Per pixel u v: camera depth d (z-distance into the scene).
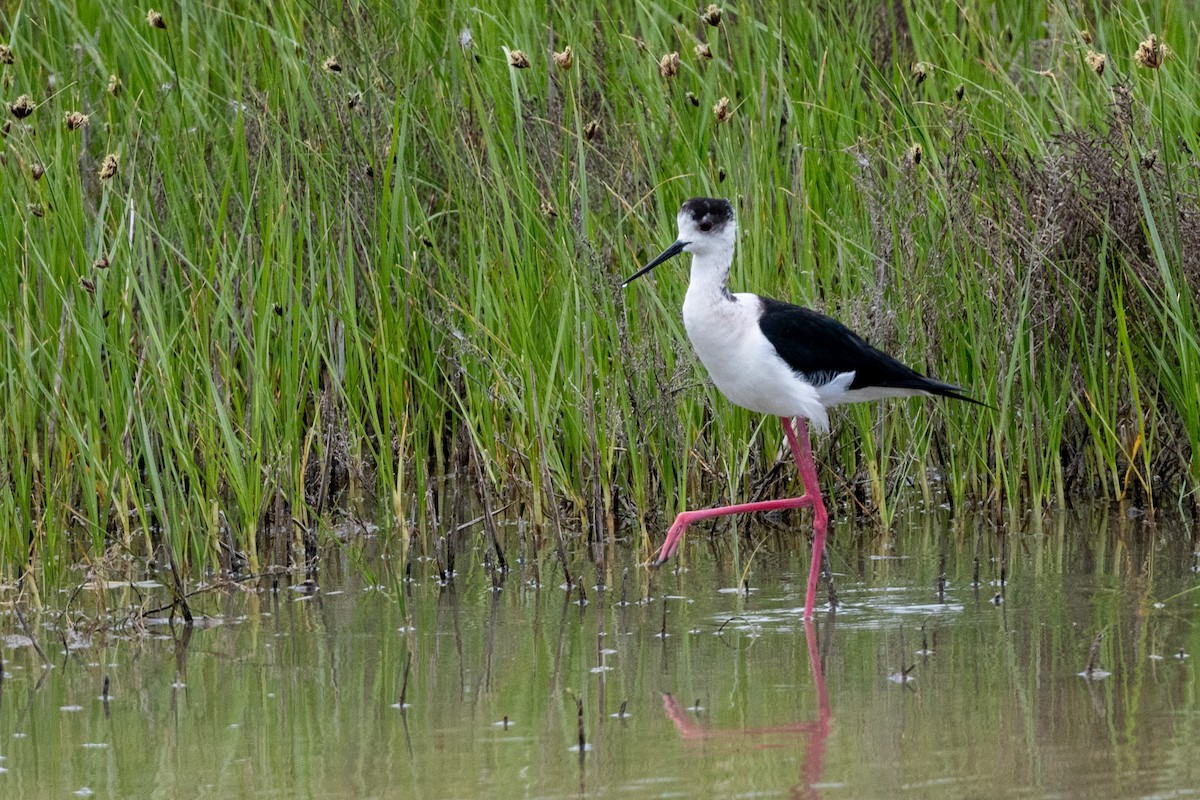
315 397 11.52
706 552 11.33
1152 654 8.29
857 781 6.60
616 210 12.34
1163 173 11.25
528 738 7.30
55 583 10.30
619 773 6.78
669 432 11.34
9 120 11.46
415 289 12.14
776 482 12.20
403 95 12.41
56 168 10.99
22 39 13.05
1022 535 11.26
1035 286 11.62
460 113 12.63
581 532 11.70
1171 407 11.73
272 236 11.02
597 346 11.07
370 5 13.12
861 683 8.02
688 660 8.57
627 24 13.70
